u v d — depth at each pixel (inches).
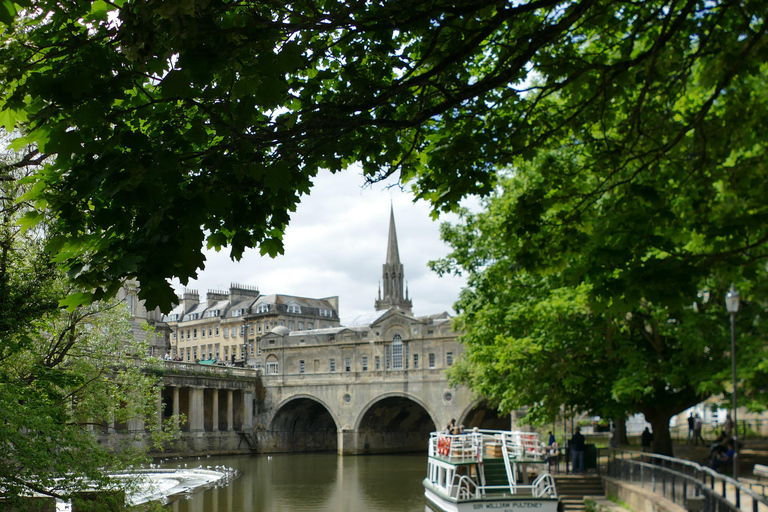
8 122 291.0
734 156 620.1
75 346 933.2
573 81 446.6
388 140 359.3
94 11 264.2
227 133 289.4
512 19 382.9
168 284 266.4
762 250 465.4
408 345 3275.1
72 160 280.5
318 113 301.1
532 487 1170.0
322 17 278.7
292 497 1771.7
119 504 660.1
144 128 301.4
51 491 587.8
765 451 1052.5
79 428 686.5
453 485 1195.9
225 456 3240.7
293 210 335.3
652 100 514.3
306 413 3700.8
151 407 1016.2
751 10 420.2
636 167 539.2
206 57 256.4
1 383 629.9
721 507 552.1
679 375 1057.5
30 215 290.0
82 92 251.1
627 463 1179.9
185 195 281.6
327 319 5152.6
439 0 303.0
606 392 1228.5
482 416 3277.6
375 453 3442.4
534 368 1270.9
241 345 4872.0
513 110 455.2
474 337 1406.3
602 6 413.1
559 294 1144.2
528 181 1085.8
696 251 549.6
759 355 589.6
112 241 289.7
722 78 462.6
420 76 310.5
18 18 272.4
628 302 410.6
